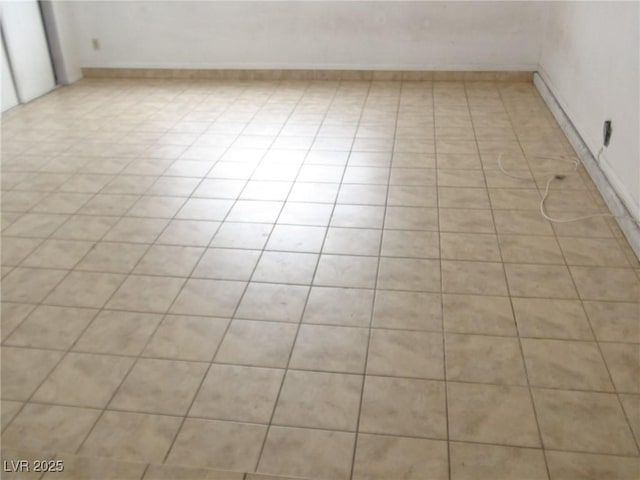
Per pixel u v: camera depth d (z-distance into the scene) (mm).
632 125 2984
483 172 3654
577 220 3092
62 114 4867
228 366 2223
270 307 2523
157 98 5219
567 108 4258
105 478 1803
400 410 2008
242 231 3086
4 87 4906
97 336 2396
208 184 3602
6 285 2719
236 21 5438
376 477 1787
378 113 4695
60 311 2545
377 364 2205
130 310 2535
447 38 5258
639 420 1934
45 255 2939
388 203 3322
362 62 5473
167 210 3318
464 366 2178
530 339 2293
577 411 1977
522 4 5020
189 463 1855
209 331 2400
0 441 1951
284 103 4996
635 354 2199
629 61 3059
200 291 2639
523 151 3932
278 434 1940
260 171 3748
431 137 4203
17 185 3652
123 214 3295
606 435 1889
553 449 1850
